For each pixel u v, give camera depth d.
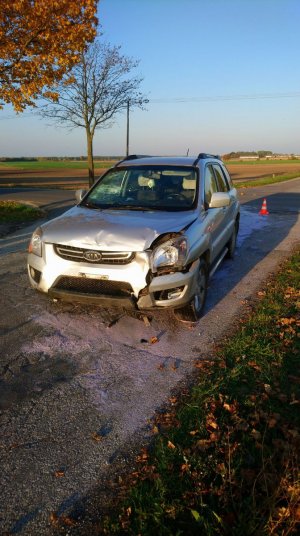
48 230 4.34
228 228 6.62
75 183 38.38
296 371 3.59
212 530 2.13
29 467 2.59
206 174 5.59
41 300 5.30
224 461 2.58
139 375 3.62
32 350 4.03
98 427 2.96
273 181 34.19
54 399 3.27
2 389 3.39
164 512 2.24
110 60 24.22
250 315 4.84
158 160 5.77
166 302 4.02
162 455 2.62
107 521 2.21
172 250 3.99
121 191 5.30
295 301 5.26
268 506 2.19
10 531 2.18
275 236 10.24
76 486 2.46
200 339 4.29
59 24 12.17
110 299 3.94
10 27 11.98
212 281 6.31
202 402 3.16
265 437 2.78
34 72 13.01
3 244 8.81
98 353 3.99
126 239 3.98
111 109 25.44
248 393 3.27
